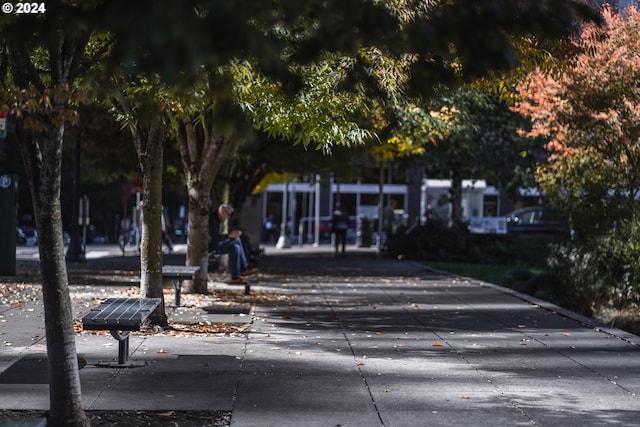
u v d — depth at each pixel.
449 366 12.69
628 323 19.44
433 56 6.10
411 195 73.69
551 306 20.39
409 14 8.94
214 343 14.20
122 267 32.88
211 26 4.81
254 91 14.37
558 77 14.96
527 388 11.22
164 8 4.66
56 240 8.59
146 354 12.95
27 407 9.60
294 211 71.81
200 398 10.31
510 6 5.57
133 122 11.52
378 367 12.47
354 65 8.30
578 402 10.46
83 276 27.02
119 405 9.91
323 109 15.27
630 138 21.45
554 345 14.86
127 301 13.16
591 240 23.61
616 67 20.94
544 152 43.81
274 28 6.43
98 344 13.63
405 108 23.31
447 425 9.30
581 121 21.92
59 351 8.69
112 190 71.00
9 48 8.26
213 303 20.12
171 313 18.00
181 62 4.66
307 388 10.96
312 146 30.80
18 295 20.23
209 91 6.19
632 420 9.60
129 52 4.83
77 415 8.75
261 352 13.45
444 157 41.53
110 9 4.96
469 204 56.34
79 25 5.29
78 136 35.75
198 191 22.14
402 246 43.50
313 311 19.31
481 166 43.28
